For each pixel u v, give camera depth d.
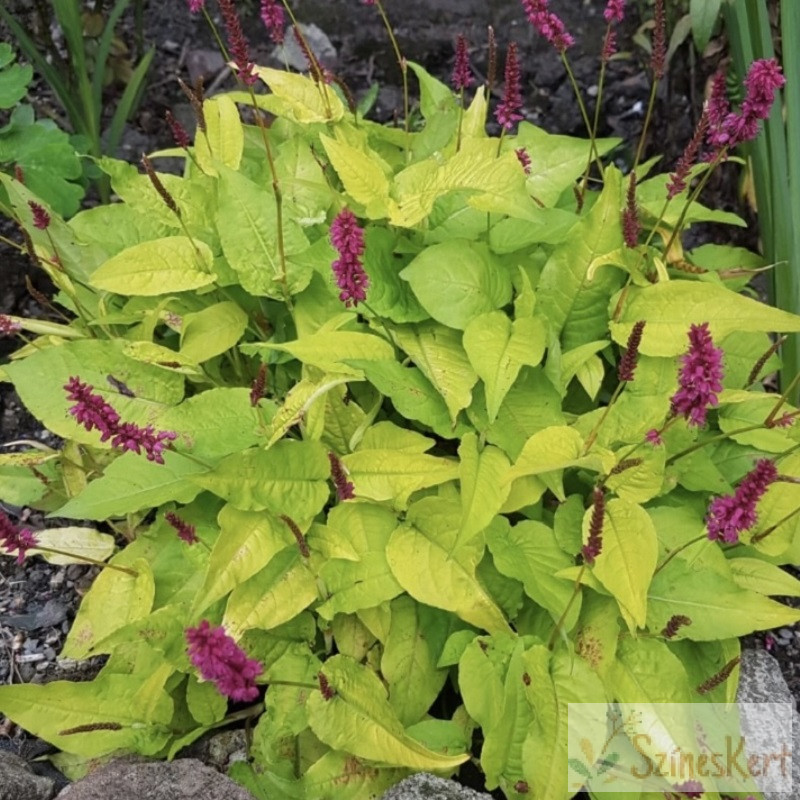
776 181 2.43
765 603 1.85
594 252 2.14
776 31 2.88
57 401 2.09
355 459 1.95
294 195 2.33
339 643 1.99
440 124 2.42
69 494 2.31
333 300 2.18
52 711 1.88
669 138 3.37
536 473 1.93
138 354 2.02
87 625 2.00
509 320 2.02
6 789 1.76
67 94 2.97
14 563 2.39
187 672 1.93
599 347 2.08
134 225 2.40
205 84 3.64
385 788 1.82
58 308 2.93
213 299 2.38
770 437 2.10
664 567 1.92
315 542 1.92
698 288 2.06
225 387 2.11
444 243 2.07
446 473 1.94
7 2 3.52
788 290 2.44
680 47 3.26
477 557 1.90
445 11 3.82
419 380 2.04
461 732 1.85
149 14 3.78
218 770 1.92
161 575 2.04
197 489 1.95
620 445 2.01
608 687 1.84
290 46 3.73
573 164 2.40
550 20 2.09
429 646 1.95
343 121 2.44
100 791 1.71
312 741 1.92
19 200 2.33
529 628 1.97
